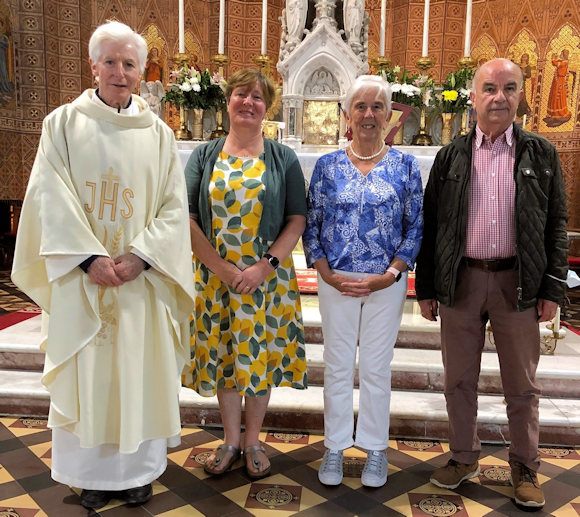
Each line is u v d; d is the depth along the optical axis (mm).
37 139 8203
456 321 2465
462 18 8648
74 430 2211
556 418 3031
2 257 7844
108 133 2211
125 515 2291
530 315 2373
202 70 8852
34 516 2270
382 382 2514
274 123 4895
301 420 3141
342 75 5074
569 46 7898
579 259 6918
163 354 2297
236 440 2695
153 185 2287
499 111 2258
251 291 2428
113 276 2152
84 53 8336
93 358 2205
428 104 4863
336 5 5340
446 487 2555
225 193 2463
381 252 2447
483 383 3412
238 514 2320
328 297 2512
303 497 2463
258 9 8797
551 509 2408
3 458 2750
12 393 3250
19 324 4188
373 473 2545
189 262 2355
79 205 2164
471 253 2389
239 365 2463
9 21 7855
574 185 8094
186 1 8602
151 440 2357
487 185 2357
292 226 2525
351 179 2463
